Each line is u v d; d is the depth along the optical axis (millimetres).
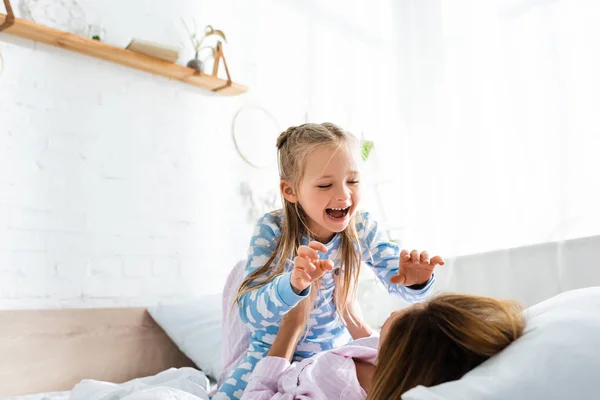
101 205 2117
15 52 1973
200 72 2369
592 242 1720
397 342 763
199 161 2430
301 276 1012
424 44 3096
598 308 740
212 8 2578
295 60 2875
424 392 637
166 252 2275
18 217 1917
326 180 1212
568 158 2371
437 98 2984
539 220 2449
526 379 636
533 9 2584
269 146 2680
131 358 2031
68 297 1995
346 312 1360
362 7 3248
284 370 1109
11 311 1824
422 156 3023
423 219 2965
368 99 3174
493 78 2715
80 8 2143
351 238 1354
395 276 1175
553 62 2475
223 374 1462
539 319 760
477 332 724
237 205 2527
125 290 2143
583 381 620
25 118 1970
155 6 2377
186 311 2090
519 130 2570
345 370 953
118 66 2232
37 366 1827
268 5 2805
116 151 2184
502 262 1942
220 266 2432
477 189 2721
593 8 2369
